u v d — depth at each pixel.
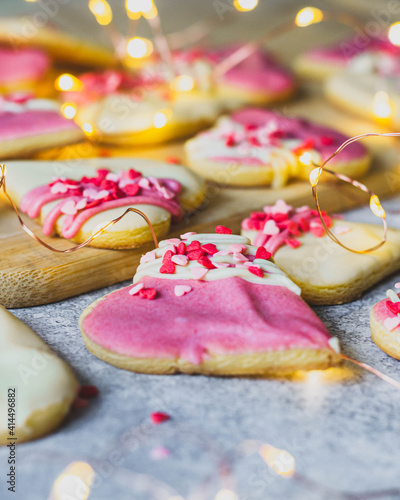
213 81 0.52
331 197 0.42
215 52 0.57
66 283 0.35
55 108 0.44
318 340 0.30
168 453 0.28
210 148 0.43
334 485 0.27
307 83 0.60
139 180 0.37
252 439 0.29
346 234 0.37
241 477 0.28
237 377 0.31
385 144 0.48
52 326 0.33
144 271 0.33
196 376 0.31
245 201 0.40
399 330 0.31
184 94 0.50
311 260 0.35
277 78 0.54
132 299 0.32
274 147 0.42
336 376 0.31
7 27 0.49
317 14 0.48
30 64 0.48
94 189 0.36
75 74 0.52
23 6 0.75
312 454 0.28
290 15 0.81
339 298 0.35
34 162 0.39
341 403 0.30
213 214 0.39
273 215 0.37
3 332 0.31
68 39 0.51
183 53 0.55
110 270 0.36
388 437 0.29
